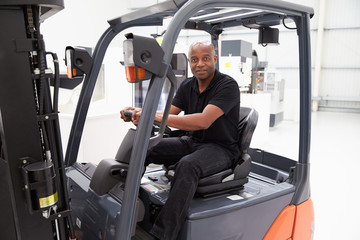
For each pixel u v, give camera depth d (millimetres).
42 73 1057
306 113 1823
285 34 10516
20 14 1002
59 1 1038
